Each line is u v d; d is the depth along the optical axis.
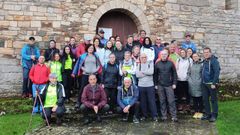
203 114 5.34
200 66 5.37
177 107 5.70
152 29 7.56
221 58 8.16
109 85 5.32
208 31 8.07
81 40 6.43
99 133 4.40
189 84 5.42
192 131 4.53
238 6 8.37
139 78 5.24
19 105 5.73
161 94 5.23
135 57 5.41
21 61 6.59
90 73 5.39
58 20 6.85
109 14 7.53
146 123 4.96
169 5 7.74
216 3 8.17
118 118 5.25
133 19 7.66
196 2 7.99
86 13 7.05
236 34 8.34
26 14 6.66
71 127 4.71
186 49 6.10
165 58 5.24
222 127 4.73
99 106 4.90
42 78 5.55
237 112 5.59
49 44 6.67
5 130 4.58
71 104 5.73
